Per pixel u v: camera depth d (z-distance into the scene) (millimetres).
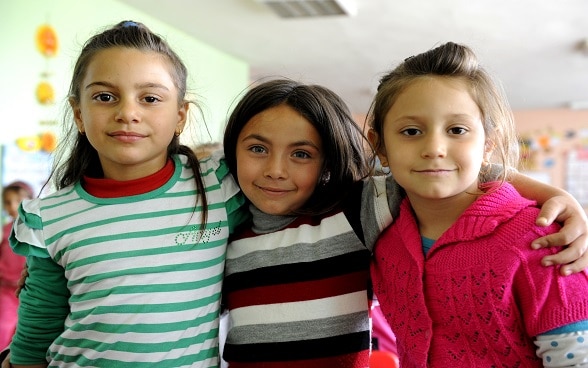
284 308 1029
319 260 1038
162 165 1062
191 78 1840
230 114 1122
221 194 1083
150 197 1026
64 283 1025
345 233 1041
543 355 805
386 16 3438
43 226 1006
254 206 1087
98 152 1034
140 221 1005
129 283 968
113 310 960
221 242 1062
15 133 2641
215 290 1044
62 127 1158
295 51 4219
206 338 1018
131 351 958
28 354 1048
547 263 802
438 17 3443
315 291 1029
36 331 1037
